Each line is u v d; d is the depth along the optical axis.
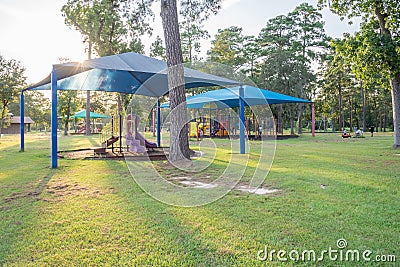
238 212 3.44
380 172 6.14
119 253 2.40
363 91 35.41
